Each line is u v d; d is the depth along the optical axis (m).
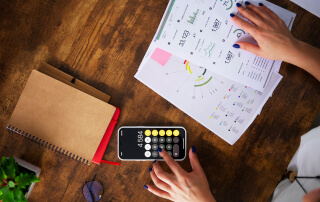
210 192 0.70
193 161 0.71
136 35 0.71
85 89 0.70
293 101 0.73
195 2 0.67
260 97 0.72
